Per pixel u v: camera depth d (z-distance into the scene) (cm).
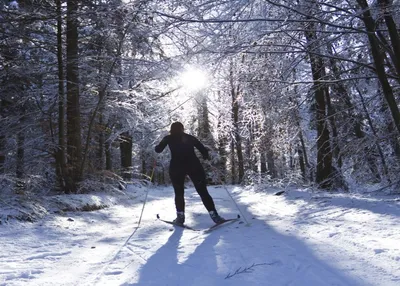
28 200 673
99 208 880
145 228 587
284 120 1015
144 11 564
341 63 816
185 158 591
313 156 1611
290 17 615
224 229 541
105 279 317
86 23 1033
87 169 1158
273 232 486
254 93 850
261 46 674
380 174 940
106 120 1564
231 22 576
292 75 838
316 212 605
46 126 1176
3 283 308
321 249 377
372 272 297
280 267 327
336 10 582
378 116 938
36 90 1112
